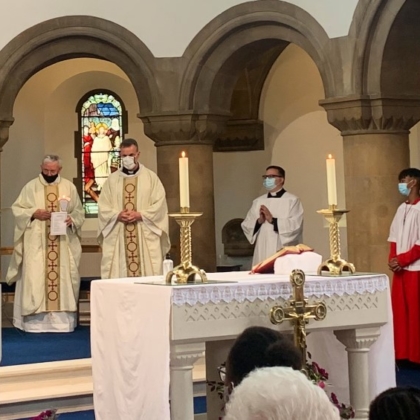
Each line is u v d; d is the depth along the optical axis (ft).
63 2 35.14
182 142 34.83
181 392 15.76
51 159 33.30
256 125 41.91
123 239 31.30
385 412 7.05
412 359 26.30
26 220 32.99
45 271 33.01
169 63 34.50
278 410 6.52
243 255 42.09
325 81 30.78
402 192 27.25
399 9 28.45
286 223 30.96
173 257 35.47
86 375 24.21
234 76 35.04
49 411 13.58
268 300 16.21
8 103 35.06
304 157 41.14
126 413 16.84
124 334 16.87
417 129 37.32
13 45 35.01
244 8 33.09
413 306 26.30
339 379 18.88
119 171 31.81
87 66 44.47
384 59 29.40
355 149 30.42
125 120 45.11
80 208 33.73
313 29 31.07
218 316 15.72
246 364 11.51
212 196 35.35
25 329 33.22
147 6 34.71
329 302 16.79
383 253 30.40
